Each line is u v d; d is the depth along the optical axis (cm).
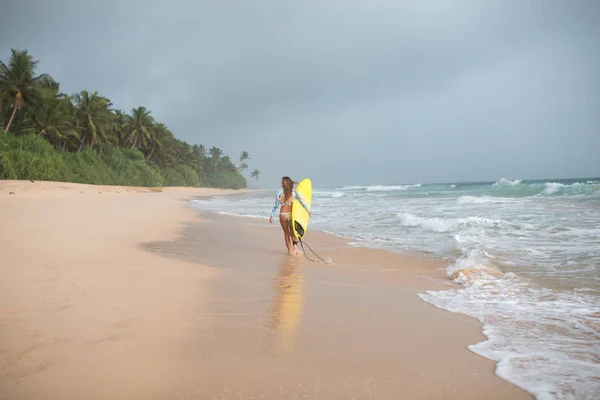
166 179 7856
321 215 1683
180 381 237
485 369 265
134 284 455
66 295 394
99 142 5428
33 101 4256
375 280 549
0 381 224
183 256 675
